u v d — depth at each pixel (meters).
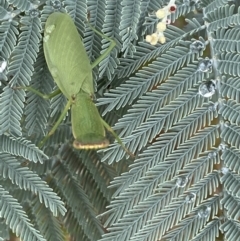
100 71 0.21
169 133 0.20
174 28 0.21
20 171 0.20
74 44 0.20
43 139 0.21
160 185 0.20
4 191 0.20
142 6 0.21
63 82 0.20
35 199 0.22
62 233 0.23
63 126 0.23
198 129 0.21
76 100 0.20
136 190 0.20
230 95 0.21
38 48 0.20
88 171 0.23
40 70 0.21
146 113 0.21
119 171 0.22
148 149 0.20
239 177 0.20
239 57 0.21
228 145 0.21
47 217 0.22
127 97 0.21
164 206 0.20
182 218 0.21
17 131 0.20
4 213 0.20
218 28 0.21
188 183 0.20
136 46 0.21
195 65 0.21
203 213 0.20
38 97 0.21
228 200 0.20
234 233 0.20
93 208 0.23
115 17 0.21
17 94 0.20
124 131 0.20
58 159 0.23
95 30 0.21
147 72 0.21
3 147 0.20
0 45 0.20
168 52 0.21
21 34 0.20
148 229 0.20
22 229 0.20
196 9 0.21
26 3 0.20
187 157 0.20
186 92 0.21
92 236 0.23
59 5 0.21
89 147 0.19
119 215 0.20
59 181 0.23
